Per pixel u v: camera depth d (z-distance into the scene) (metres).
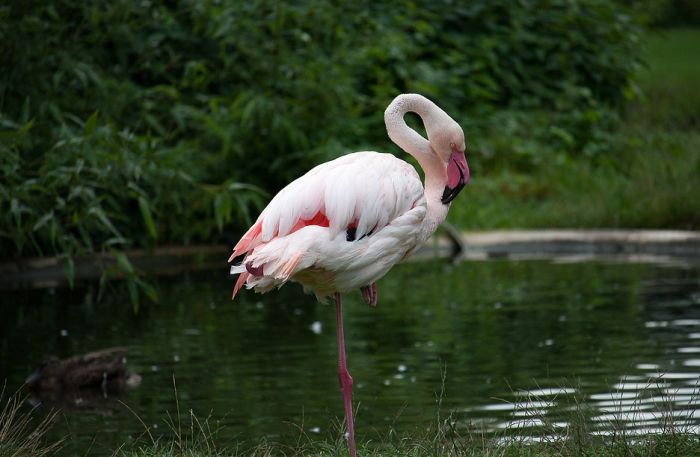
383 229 6.73
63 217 11.91
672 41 37.69
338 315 6.86
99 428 8.21
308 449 7.24
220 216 12.71
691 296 12.24
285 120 16.12
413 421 7.92
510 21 22.36
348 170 6.68
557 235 16.23
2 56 13.21
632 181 17.92
